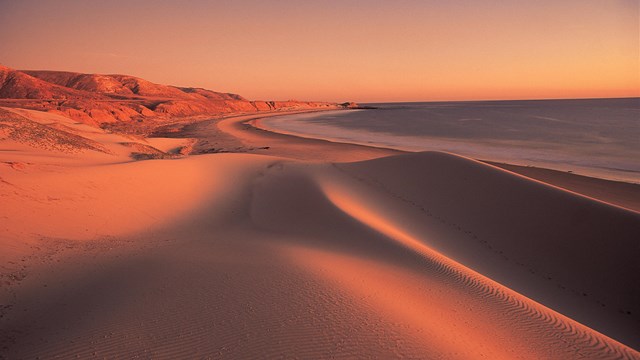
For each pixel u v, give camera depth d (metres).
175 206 16.42
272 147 51.44
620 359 6.46
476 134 69.25
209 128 81.88
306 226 14.45
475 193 18.81
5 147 19.94
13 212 10.92
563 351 6.45
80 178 15.39
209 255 9.56
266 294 6.88
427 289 8.24
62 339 5.50
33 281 7.85
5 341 5.54
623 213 14.64
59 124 34.34
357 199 19.66
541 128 78.31
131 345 5.25
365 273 8.70
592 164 36.97
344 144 55.09
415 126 92.19
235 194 20.05
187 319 5.94
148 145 42.78
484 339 6.29
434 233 16.11
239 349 5.14
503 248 14.98
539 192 17.36
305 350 5.18
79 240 10.88
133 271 8.37
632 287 12.21
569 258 13.75
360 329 5.82
